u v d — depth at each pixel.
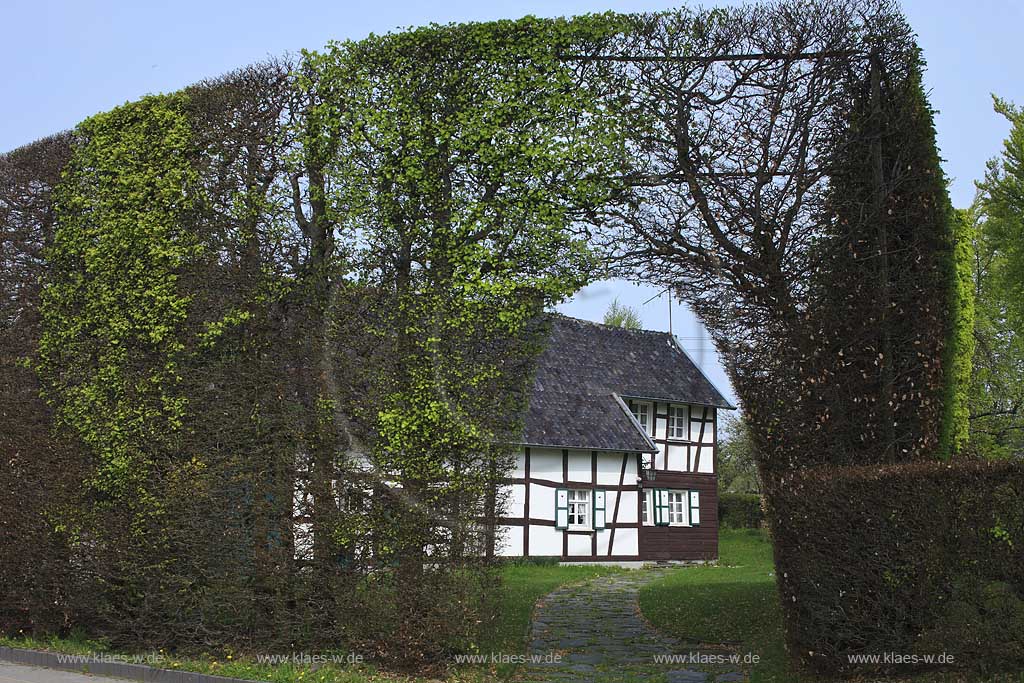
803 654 8.54
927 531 8.12
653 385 30.89
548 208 9.67
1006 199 21.44
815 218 9.74
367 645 9.60
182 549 10.49
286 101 10.48
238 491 10.27
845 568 8.32
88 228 11.60
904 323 9.59
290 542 10.02
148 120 11.25
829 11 9.89
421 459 9.52
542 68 9.95
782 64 9.83
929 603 8.10
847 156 9.73
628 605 15.77
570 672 9.62
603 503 27.69
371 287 9.84
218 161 10.67
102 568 11.05
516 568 23.61
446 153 9.97
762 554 31.20
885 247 9.67
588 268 9.82
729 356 9.90
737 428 36.31
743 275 9.82
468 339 9.60
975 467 8.08
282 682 8.89
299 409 10.01
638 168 9.80
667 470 30.41
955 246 10.07
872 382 9.48
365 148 10.06
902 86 9.81
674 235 9.94
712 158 9.80
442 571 9.43
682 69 9.91
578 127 9.80
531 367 9.81
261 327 10.30
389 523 9.56
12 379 12.21
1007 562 7.88
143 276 10.98
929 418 9.40
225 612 10.37
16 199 12.40
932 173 9.76
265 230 10.33
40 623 11.73
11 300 12.34
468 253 9.66
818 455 9.38
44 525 11.62
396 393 9.62
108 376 11.13
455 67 10.09
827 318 9.60
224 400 10.39
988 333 22.70
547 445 26.11
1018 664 7.79
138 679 9.83
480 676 9.21
